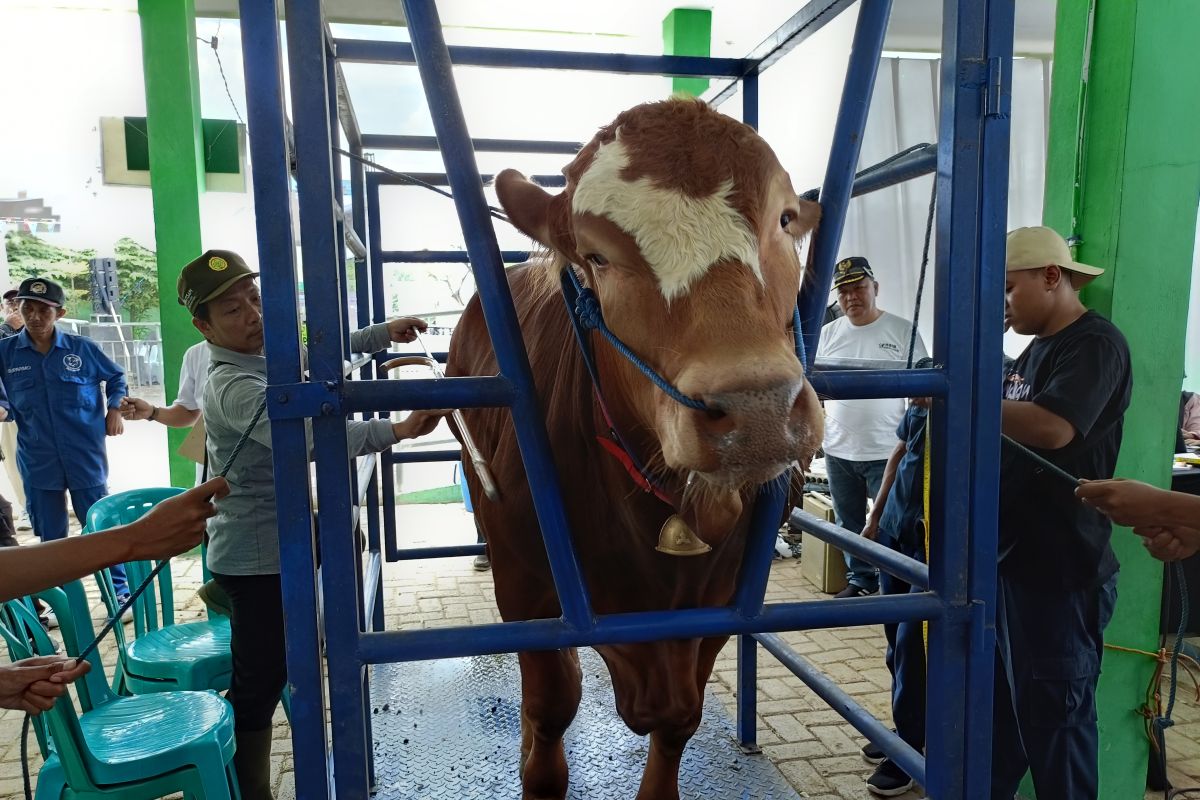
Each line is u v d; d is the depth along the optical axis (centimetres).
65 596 203
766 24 757
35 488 448
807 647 392
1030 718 208
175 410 427
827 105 656
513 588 177
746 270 103
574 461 153
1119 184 225
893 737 157
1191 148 227
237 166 608
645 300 106
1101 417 202
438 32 115
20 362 438
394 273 844
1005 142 122
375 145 310
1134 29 218
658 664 169
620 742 266
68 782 185
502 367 115
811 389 101
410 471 852
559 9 719
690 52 715
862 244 636
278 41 106
